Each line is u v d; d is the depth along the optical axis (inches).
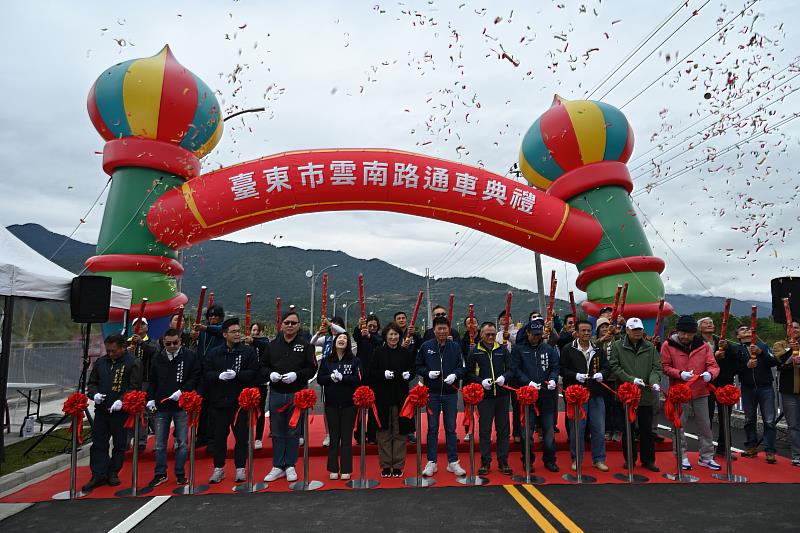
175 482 211.5
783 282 270.2
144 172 369.1
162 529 158.4
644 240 405.7
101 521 166.4
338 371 214.4
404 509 173.5
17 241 273.1
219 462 211.5
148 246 363.6
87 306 253.0
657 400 245.3
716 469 221.8
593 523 158.2
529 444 206.8
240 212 367.9
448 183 386.0
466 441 265.9
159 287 359.6
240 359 216.7
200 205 360.8
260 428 252.7
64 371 463.8
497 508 173.2
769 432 235.8
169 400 210.1
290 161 376.2
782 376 233.3
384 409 219.1
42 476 224.7
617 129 411.5
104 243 359.3
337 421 213.2
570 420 231.6
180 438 211.8
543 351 227.6
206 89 394.3
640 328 224.8
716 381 251.3
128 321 334.0
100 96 365.7
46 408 418.6
